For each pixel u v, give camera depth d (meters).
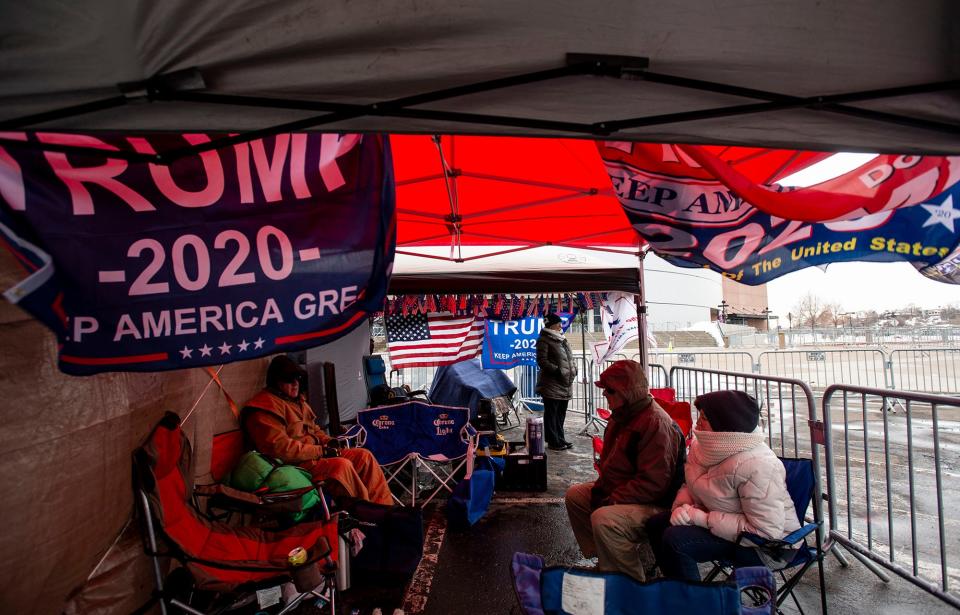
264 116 1.34
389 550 3.40
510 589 3.34
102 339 1.53
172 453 2.73
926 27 1.24
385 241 1.88
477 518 4.44
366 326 7.55
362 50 1.21
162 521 2.44
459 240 5.30
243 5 1.10
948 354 14.61
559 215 4.46
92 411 2.25
